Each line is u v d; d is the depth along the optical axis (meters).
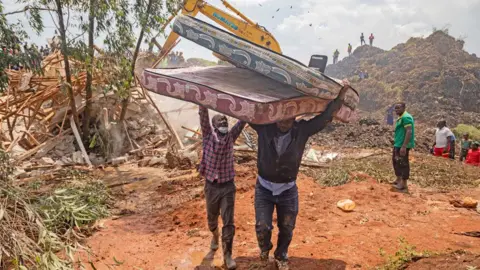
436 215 6.57
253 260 5.04
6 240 4.37
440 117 39.19
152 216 6.96
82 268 4.71
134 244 5.72
